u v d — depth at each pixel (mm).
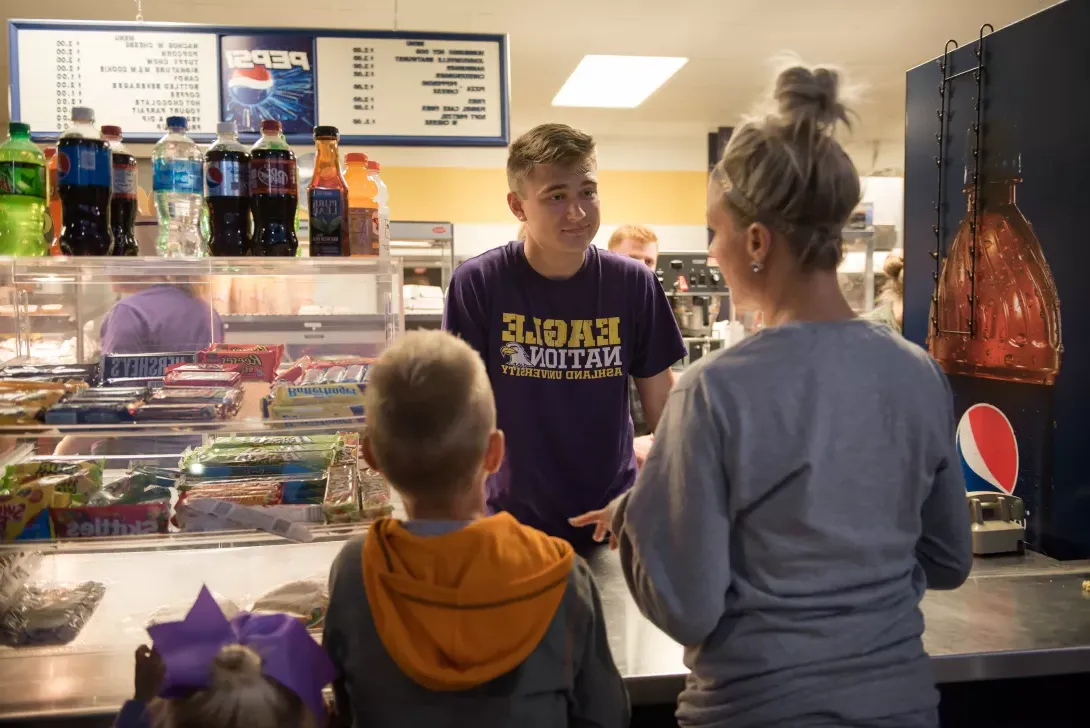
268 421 1393
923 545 1125
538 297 1786
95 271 1491
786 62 1047
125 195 1582
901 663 995
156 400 1422
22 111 2688
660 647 1322
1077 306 1642
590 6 4852
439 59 2861
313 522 1407
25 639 1246
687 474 966
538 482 1800
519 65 6055
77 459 1534
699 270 5176
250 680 896
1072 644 1320
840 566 974
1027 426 1783
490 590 933
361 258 1510
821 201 975
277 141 1555
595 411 1806
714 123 8047
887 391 983
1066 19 1641
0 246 1501
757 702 968
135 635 1276
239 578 1460
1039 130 1712
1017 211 1773
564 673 990
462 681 911
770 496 959
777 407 952
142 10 4730
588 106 7328
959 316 1959
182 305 1760
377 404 1011
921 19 5133
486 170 7926
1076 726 1496
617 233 3502
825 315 1015
